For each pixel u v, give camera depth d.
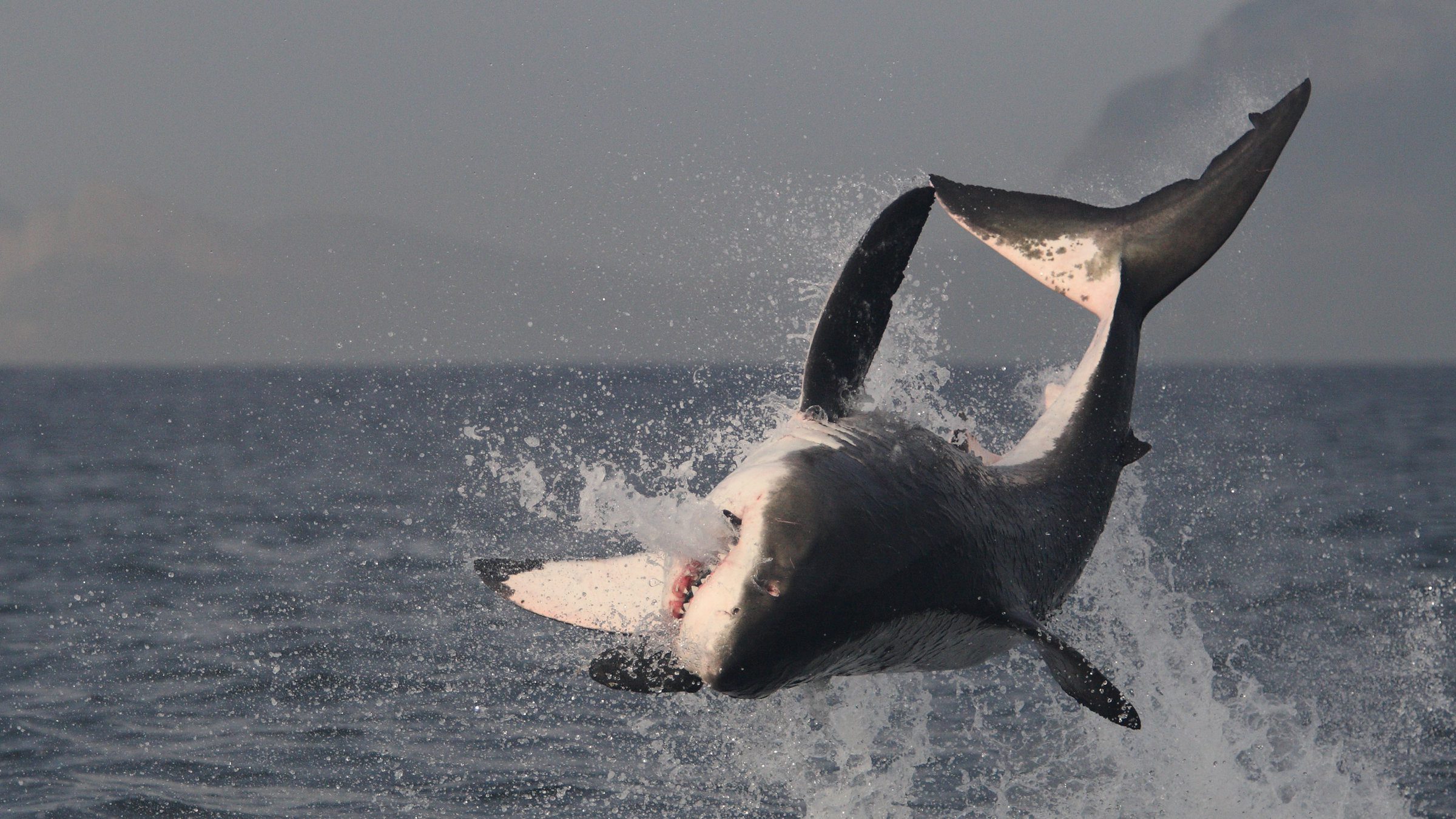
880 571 21.50
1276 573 69.62
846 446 23.89
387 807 34.75
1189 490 111.62
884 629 21.66
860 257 24.97
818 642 20.53
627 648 21.09
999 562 25.03
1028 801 35.25
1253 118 34.12
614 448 139.25
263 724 42.22
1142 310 33.28
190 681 47.56
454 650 52.12
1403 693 46.62
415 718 42.78
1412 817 34.44
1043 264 33.81
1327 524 89.44
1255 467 135.25
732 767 38.16
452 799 35.47
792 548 20.66
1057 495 28.98
